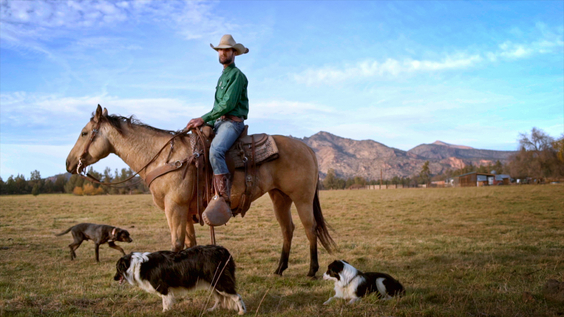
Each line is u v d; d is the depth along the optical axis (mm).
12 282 6020
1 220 18234
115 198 46750
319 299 5027
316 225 6406
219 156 5281
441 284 5594
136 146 5488
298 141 6355
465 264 7066
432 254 8148
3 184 86938
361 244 9867
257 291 5398
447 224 14453
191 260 4316
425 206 23641
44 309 4504
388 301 4684
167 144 5406
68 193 85875
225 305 4523
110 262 8281
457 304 4566
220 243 10648
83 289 5520
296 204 6195
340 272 4832
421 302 4699
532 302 4555
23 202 36406
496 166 136750
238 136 5684
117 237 8555
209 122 5758
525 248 8703
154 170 5289
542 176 73125
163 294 4324
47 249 9914
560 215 16578
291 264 7504
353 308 4465
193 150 5277
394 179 137875
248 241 11047
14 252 9375
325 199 36438
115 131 5539
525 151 75688
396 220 16406
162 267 4281
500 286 5359
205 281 4340
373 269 6852
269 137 5910
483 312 4281
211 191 5344
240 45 5711
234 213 5793
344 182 127375
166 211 5227
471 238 10812
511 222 14664
